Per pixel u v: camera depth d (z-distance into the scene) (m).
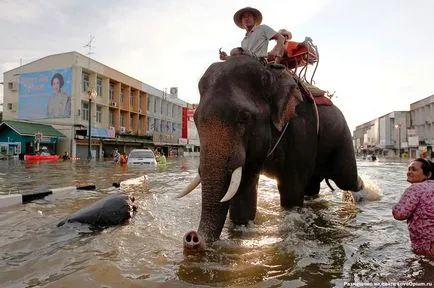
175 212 5.96
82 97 39.44
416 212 3.88
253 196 4.84
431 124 67.56
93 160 32.78
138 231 4.66
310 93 5.86
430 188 3.88
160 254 3.71
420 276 3.22
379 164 33.31
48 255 3.68
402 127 80.00
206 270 3.28
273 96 4.47
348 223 5.39
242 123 3.95
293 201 5.69
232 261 3.54
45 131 37.19
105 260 3.48
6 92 42.38
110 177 12.97
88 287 2.87
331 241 4.34
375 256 3.77
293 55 5.95
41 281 3.01
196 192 8.47
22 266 3.37
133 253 3.74
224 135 3.81
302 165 5.57
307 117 5.67
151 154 24.12
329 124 6.28
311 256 3.74
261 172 5.44
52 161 29.31
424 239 3.80
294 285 2.99
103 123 43.09
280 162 5.25
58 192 8.35
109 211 5.13
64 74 38.97
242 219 4.82
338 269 3.38
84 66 39.47
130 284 2.93
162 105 58.88
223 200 3.68
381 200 7.80
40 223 5.17
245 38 5.71
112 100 45.31
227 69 4.21
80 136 38.66
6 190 8.77
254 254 3.76
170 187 9.77
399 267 3.45
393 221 5.53
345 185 7.02
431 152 63.28
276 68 4.68
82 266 3.34
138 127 50.78
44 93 39.94
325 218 5.75
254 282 3.03
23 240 4.25
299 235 4.58
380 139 90.31
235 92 4.03
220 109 3.85
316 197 8.04
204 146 3.83
